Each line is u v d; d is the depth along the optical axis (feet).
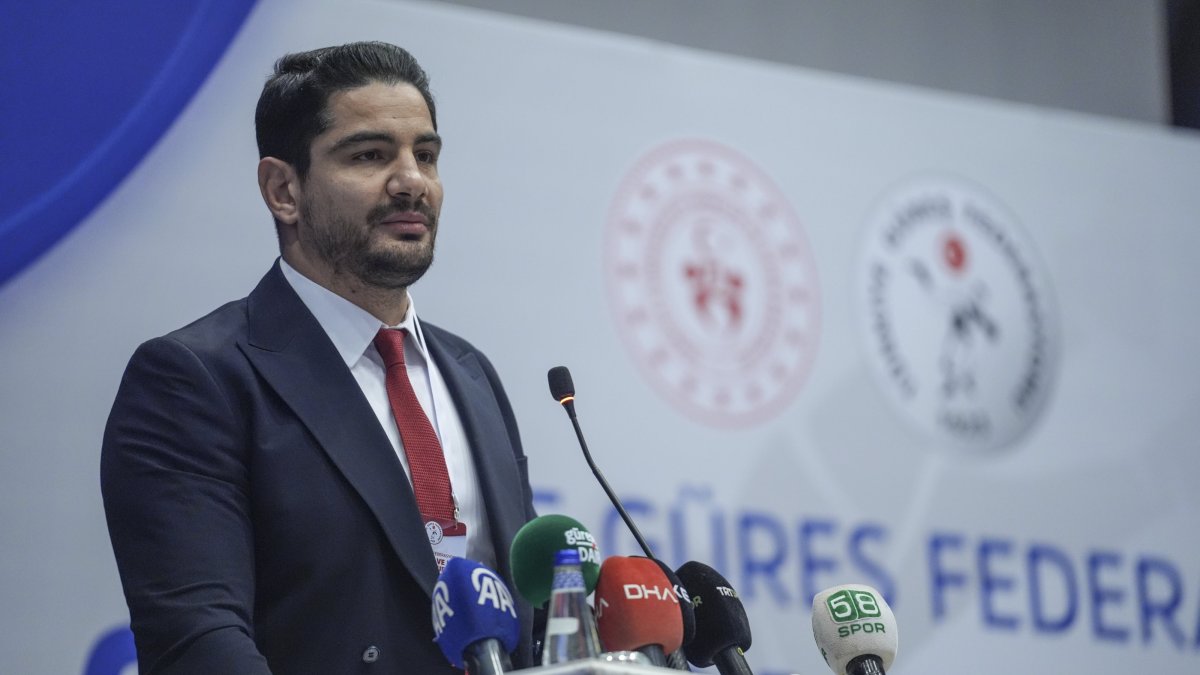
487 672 6.68
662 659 7.23
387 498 8.09
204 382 8.05
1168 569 17.76
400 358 8.77
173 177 13.87
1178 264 18.95
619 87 16.26
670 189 16.26
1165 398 18.37
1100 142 18.94
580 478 14.99
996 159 18.26
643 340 15.66
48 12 13.64
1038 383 17.72
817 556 15.94
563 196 15.67
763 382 16.17
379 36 15.12
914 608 16.29
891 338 17.02
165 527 7.66
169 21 14.10
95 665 12.77
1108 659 17.12
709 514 15.51
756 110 16.97
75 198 13.46
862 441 16.53
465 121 15.40
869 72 19.06
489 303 15.05
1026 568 16.99
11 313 13.06
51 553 12.81
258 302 8.67
